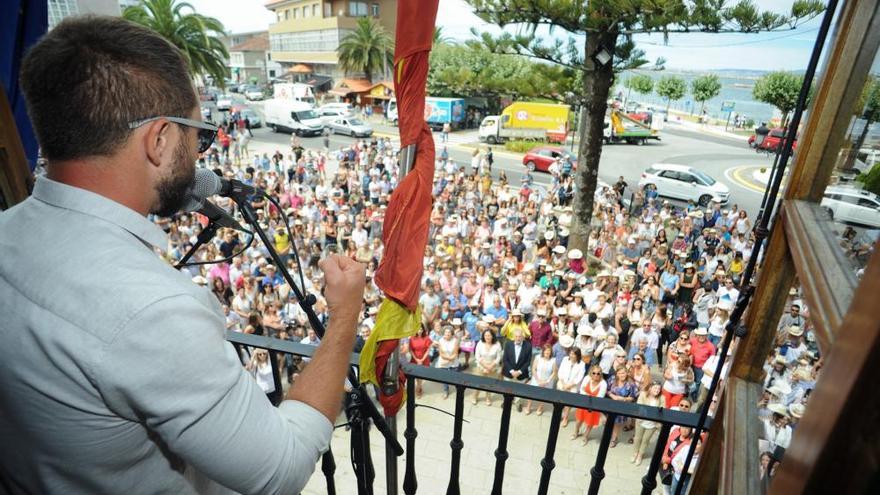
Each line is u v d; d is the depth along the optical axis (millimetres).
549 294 7973
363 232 11695
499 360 6852
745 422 1195
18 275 760
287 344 1828
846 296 766
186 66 883
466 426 6176
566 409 6297
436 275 8688
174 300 744
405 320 1339
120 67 763
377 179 16938
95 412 746
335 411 953
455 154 26875
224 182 1246
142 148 804
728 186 22250
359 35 40719
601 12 8266
